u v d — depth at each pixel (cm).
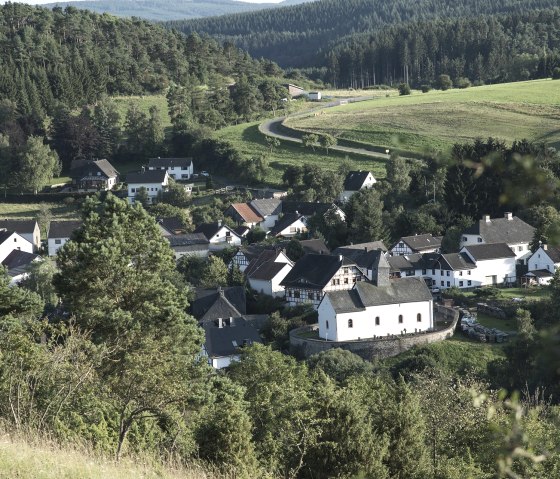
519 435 972
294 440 3300
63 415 3147
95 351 3647
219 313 9444
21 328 3616
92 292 5072
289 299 10875
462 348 8444
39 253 14388
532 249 11388
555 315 8719
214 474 3011
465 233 12150
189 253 12769
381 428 3500
